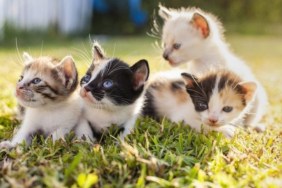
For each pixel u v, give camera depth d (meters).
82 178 0.65
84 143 0.77
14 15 2.44
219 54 1.04
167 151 0.74
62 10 2.76
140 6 3.26
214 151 0.76
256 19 3.79
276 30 3.75
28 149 0.76
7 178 0.66
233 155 0.75
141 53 1.93
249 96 0.85
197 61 1.05
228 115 0.84
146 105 0.93
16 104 0.98
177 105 0.90
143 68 0.82
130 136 0.79
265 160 0.75
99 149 0.74
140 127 0.84
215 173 0.70
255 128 0.95
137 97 0.83
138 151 0.73
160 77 0.96
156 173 0.68
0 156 0.75
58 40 2.57
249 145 0.81
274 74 1.75
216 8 3.59
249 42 3.12
